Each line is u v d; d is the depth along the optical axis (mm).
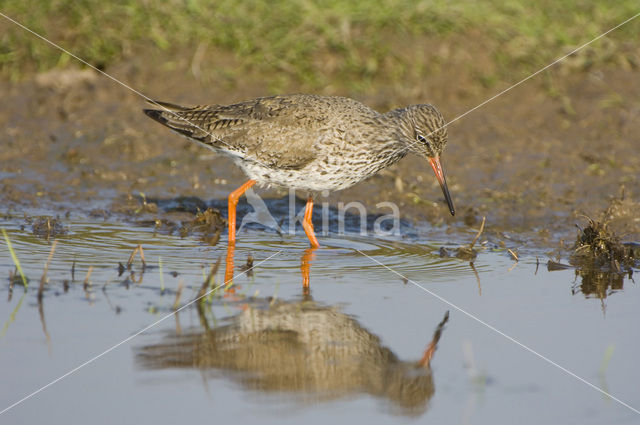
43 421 7168
